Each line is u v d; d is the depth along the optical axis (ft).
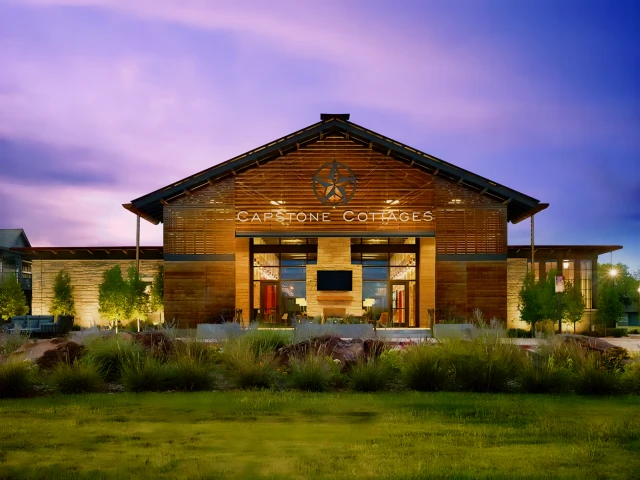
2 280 127.13
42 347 45.75
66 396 35.96
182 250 91.81
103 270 113.09
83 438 25.96
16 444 24.95
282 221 91.91
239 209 92.12
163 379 38.40
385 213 91.71
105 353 42.01
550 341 46.65
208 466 21.97
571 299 100.99
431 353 41.19
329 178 92.17
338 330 73.31
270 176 92.53
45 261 113.39
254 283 103.91
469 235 91.25
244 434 26.73
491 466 21.98
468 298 90.58
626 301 142.51
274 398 35.06
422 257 102.78
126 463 22.35
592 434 26.66
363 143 92.48
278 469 21.63
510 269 110.93
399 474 21.04
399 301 103.35
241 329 54.13
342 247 101.09
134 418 29.78
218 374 43.16
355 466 21.98
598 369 39.22
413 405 33.30
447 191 91.81
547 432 26.99
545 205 91.45
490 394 37.32
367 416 30.42
